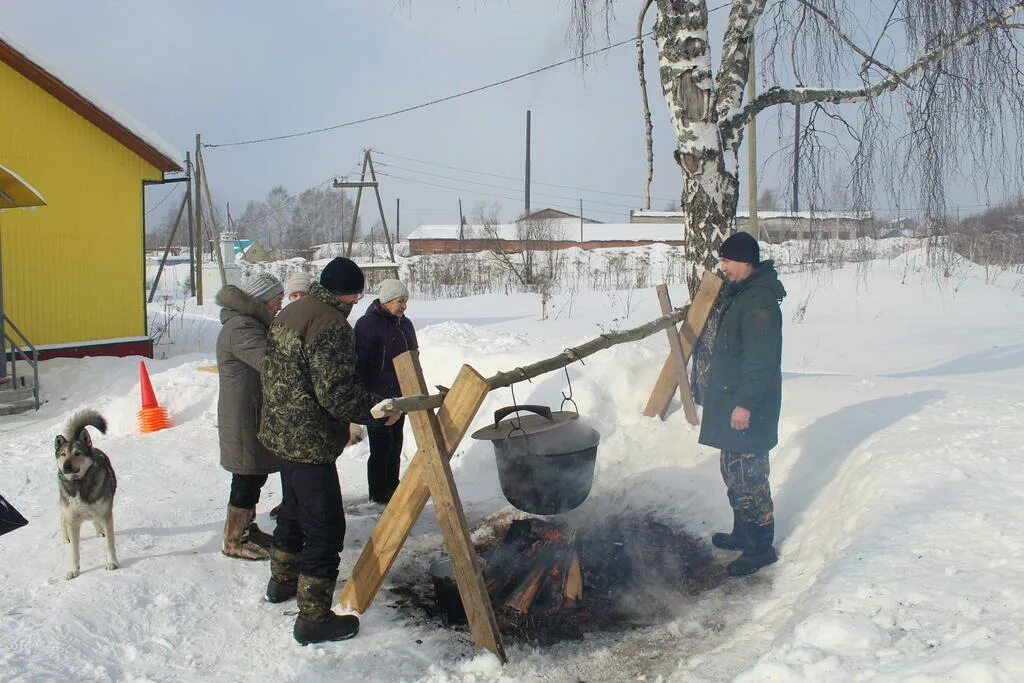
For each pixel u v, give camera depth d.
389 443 5.52
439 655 3.65
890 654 2.66
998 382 8.56
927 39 6.91
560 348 7.06
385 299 5.38
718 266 6.29
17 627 3.67
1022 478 4.14
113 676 3.40
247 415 4.45
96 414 4.38
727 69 6.49
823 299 16.38
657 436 5.95
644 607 4.04
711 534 4.88
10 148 12.09
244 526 4.58
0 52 11.77
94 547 4.68
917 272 17.25
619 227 51.53
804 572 4.09
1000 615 2.76
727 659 3.26
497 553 4.59
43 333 12.63
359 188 36.31
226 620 3.95
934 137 6.98
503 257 29.05
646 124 7.41
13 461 7.17
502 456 4.32
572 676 3.41
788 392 6.46
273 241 95.75
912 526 3.67
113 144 13.32
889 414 5.66
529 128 56.28
